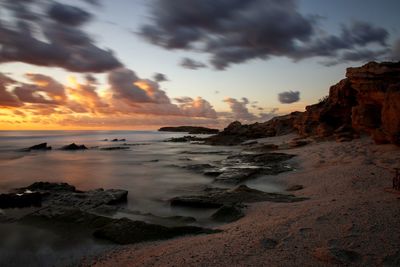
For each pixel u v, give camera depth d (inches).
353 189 516.1
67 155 1668.3
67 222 416.2
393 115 840.9
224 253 271.6
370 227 299.3
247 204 486.9
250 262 248.8
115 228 379.9
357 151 887.7
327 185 575.8
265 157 1036.5
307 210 388.5
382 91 1015.6
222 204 502.0
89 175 937.5
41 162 1322.6
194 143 2691.9
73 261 309.4
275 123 2137.1
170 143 2805.1
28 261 313.9
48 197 595.2
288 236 297.6
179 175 895.7
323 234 293.9
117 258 305.6
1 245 352.8
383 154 783.7
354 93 1307.8
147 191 676.7
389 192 446.3
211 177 834.8
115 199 553.6
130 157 1525.6
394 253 244.2
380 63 1059.9
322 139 1282.0
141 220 427.2
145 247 330.3
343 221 323.6
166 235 361.4
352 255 245.6
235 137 2301.9
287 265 238.8
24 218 436.8
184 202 531.5
